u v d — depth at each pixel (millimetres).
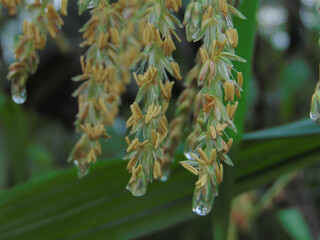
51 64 877
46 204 378
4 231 381
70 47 833
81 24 802
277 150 359
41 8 254
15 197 372
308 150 361
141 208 386
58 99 931
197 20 227
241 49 323
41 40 255
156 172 228
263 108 810
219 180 220
